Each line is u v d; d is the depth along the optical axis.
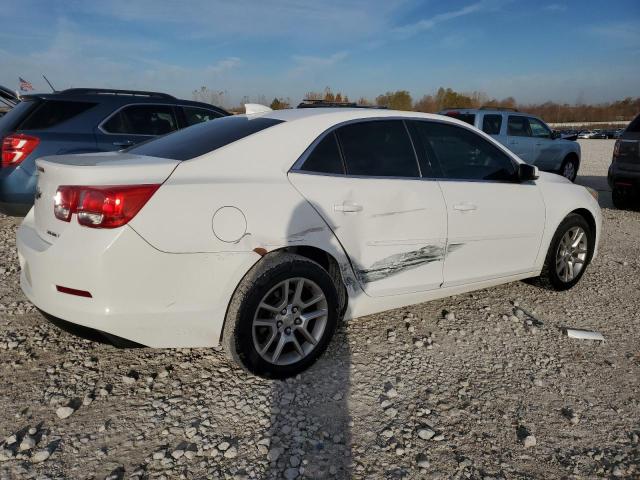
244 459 2.27
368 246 3.16
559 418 2.71
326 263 3.12
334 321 3.03
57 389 2.77
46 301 2.53
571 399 2.90
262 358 2.80
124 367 3.02
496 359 3.33
